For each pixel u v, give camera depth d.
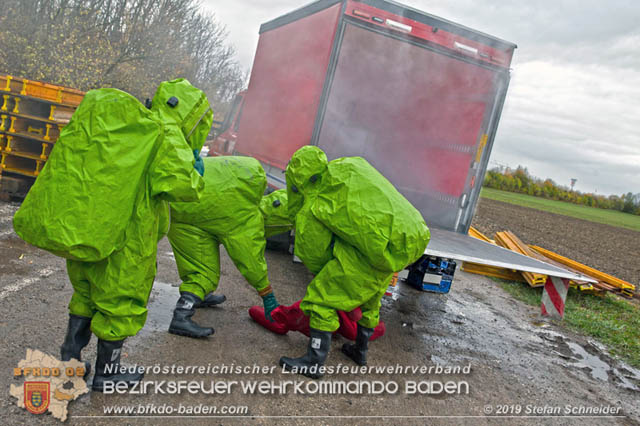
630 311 8.20
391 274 3.60
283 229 4.71
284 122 7.32
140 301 2.72
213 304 4.75
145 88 19.14
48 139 7.30
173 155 2.51
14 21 14.69
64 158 2.27
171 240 4.01
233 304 4.93
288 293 5.69
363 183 3.41
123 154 2.34
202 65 29.45
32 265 4.78
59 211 2.25
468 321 6.24
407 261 3.42
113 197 2.32
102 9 18.08
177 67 21.80
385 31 6.31
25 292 4.06
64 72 14.80
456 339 5.41
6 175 7.52
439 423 3.44
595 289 8.83
